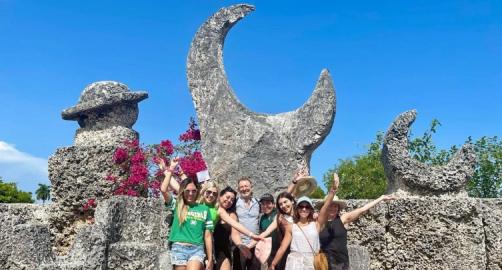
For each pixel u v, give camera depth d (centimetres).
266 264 742
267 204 681
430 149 1891
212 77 967
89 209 930
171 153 1023
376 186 2262
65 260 698
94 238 720
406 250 847
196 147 1045
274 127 930
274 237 646
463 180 856
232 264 682
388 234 862
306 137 916
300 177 724
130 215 798
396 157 878
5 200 3195
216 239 657
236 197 694
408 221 850
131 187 956
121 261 751
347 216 672
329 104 920
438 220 838
